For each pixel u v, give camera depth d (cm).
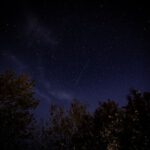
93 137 1248
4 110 1231
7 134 1219
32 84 1375
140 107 945
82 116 1498
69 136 1471
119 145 954
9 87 1280
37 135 1380
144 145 882
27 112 1308
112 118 1123
